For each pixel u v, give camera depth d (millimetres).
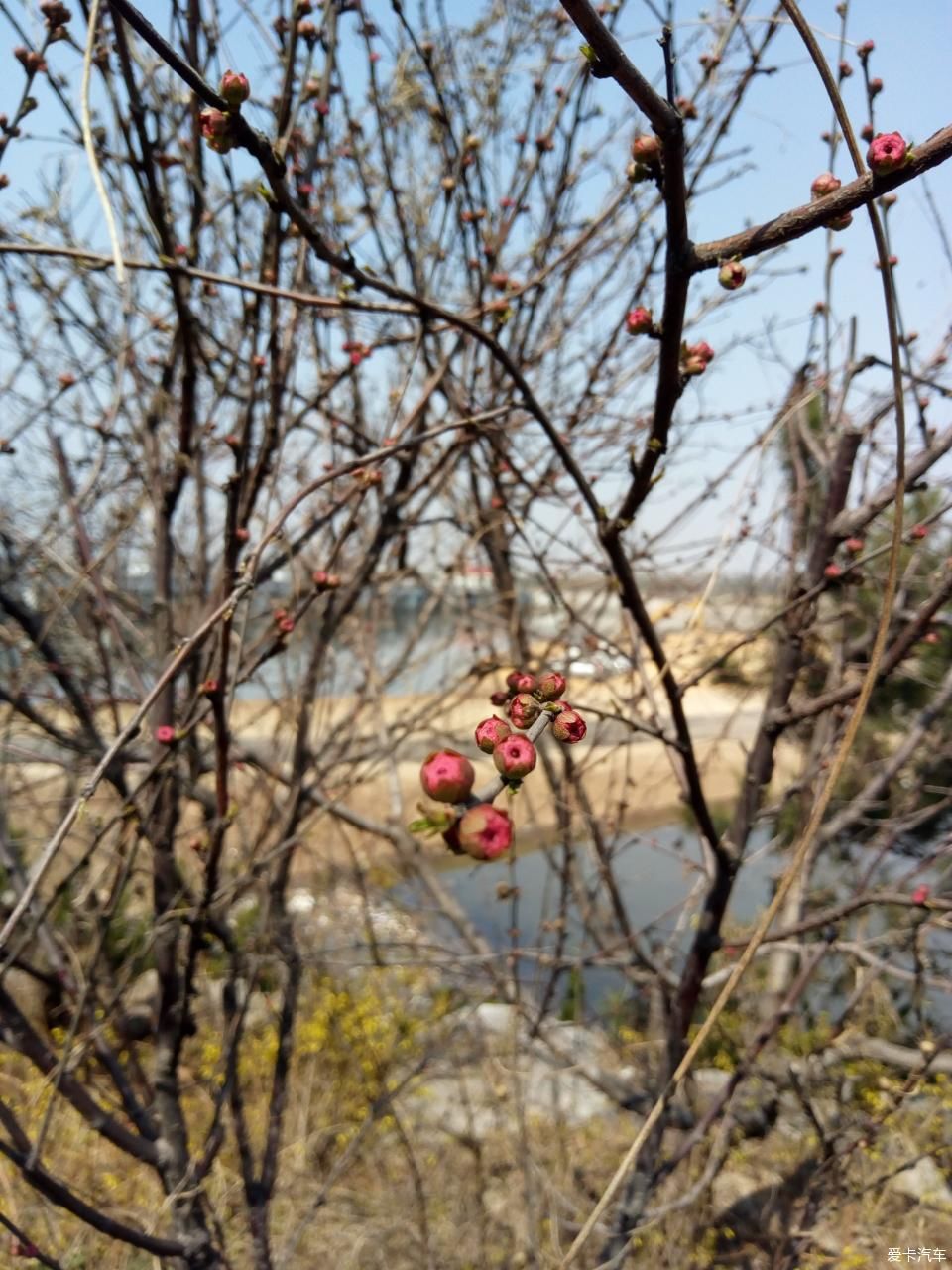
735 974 1350
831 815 4402
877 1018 4141
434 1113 5051
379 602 4383
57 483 3709
